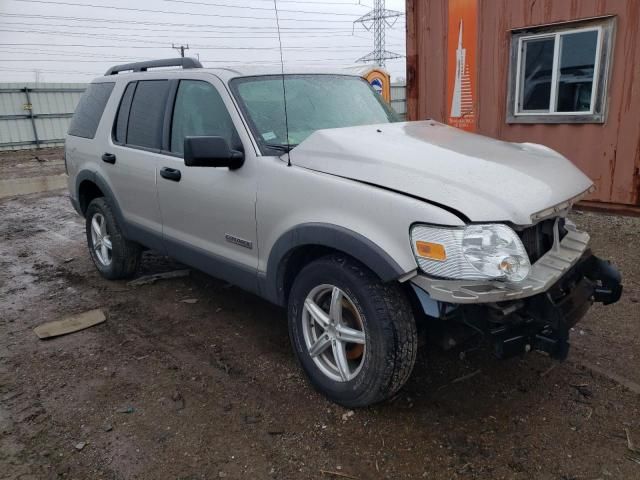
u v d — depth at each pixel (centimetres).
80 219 845
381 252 257
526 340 259
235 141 344
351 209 273
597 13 623
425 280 247
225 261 363
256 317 430
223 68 381
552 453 262
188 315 438
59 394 328
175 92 410
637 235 580
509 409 298
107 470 261
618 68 623
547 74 689
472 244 241
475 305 251
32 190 1191
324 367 311
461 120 785
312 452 269
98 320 429
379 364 269
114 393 327
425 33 797
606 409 295
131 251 502
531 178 283
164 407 310
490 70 737
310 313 308
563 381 323
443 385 323
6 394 330
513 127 734
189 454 270
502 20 709
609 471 250
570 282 291
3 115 2148
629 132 630
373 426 287
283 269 320
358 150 300
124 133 466
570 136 682
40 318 445
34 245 693
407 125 372
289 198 304
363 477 252
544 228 286
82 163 523
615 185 655
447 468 255
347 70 438
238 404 311
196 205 378
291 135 349
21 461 269
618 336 376
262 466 261
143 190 435
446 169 277
